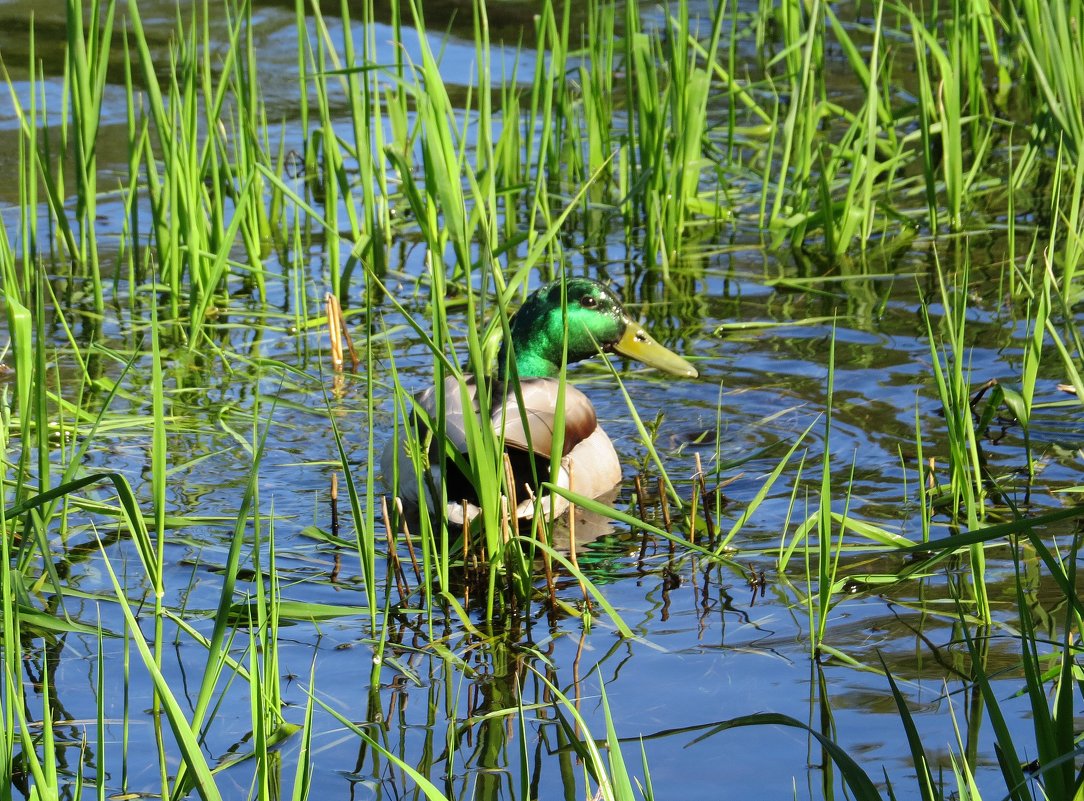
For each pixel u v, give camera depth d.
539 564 6.13
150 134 12.65
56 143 12.47
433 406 6.68
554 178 11.74
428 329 9.21
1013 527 3.84
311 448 7.47
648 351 7.99
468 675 5.11
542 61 10.92
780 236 10.41
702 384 8.24
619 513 5.49
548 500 6.66
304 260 10.54
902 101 13.33
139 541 4.84
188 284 10.05
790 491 6.78
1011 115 13.26
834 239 10.31
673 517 6.61
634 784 4.34
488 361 7.11
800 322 9.02
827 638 5.27
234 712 4.85
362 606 5.70
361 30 15.41
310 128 12.99
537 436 6.54
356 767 4.51
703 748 4.54
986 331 8.56
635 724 4.71
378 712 4.85
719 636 5.35
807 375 8.20
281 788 4.39
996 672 4.94
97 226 11.07
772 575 5.90
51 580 5.67
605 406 8.09
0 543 4.45
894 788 4.27
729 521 6.51
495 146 11.67
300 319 9.41
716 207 11.18
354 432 7.68
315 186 11.86
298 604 5.59
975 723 4.60
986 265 9.73
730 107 11.33
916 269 9.84
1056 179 8.08
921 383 7.91
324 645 5.38
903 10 10.91
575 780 4.38
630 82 10.96
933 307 9.06
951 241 10.34
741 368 8.41
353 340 9.07
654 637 5.37
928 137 10.27
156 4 16.31
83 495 6.74
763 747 4.53
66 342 8.98
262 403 8.03
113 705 4.89
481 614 5.64
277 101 13.70
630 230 10.95
